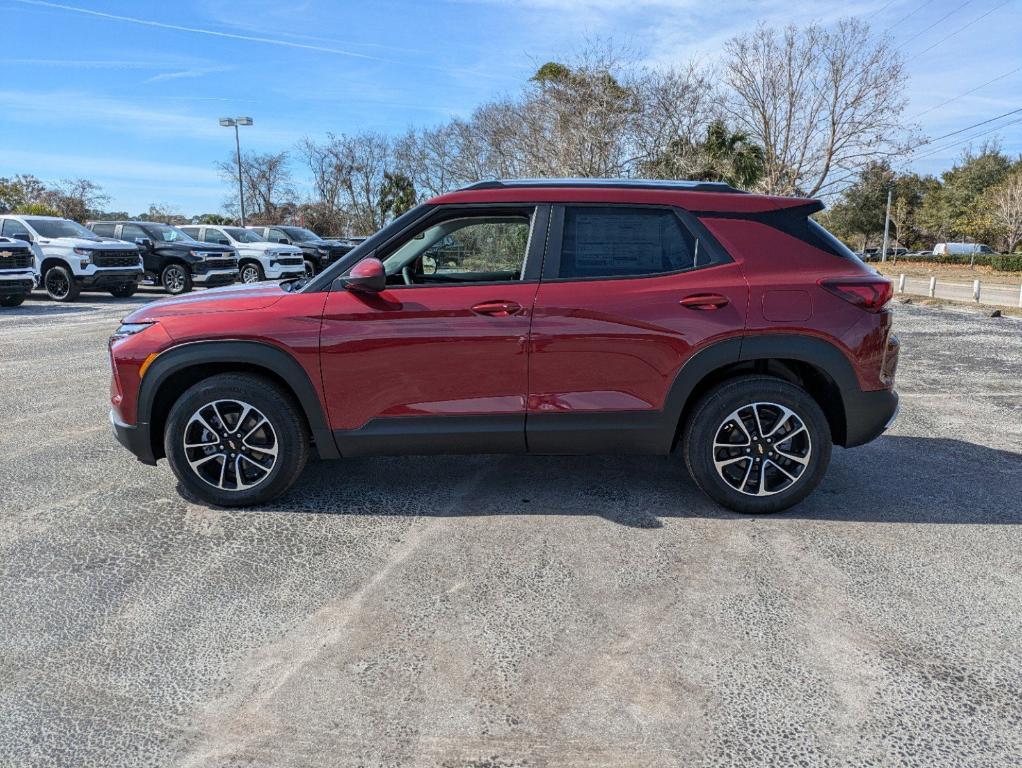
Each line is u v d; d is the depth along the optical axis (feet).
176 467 12.26
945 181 222.48
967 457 15.97
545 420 11.95
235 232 71.67
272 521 12.16
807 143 91.91
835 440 12.64
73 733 7.09
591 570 10.44
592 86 70.64
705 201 12.05
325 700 7.60
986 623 9.11
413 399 11.92
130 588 9.91
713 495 12.32
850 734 7.11
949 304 58.03
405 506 12.82
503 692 7.73
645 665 8.20
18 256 48.29
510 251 12.48
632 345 11.71
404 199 130.82
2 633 8.78
